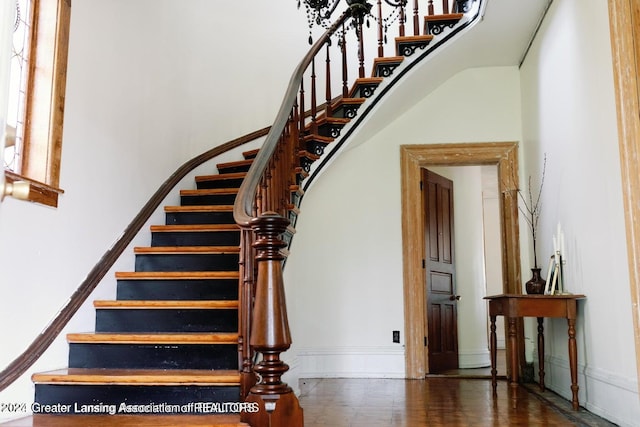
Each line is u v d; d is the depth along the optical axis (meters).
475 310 6.93
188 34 5.20
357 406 4.00
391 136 5.88
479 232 7.32
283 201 3.89
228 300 3.54
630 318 3.11
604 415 3.56
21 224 2.81
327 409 3.88
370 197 5.82
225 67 5.73
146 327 3.39
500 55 5.57
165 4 4.80
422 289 5.69
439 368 6.10
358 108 5.02
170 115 4.84
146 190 4.38
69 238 3.27
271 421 2.19
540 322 4.93
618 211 3.24
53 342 3.00
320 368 5.62
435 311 6.16
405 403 4.13
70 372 2.89
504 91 5.82
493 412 3.78
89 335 3.09
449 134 5.81
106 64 3.77
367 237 5.78
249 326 2.81
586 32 3.71
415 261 5.70
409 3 6.43
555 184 4.59
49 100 3.09
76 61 3.38
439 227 6.39
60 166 3.17
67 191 3.25
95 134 3.61
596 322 3.71
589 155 3.73
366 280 5.72
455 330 6.55
